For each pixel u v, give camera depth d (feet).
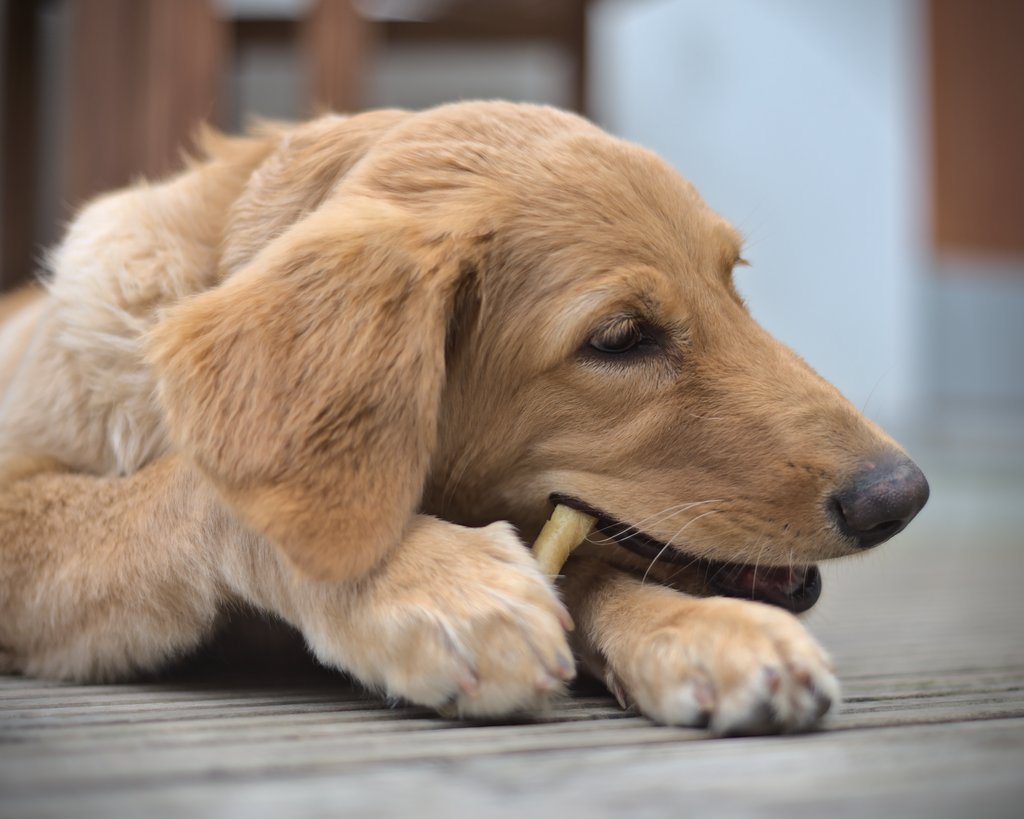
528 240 2.98
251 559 2.88
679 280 3.01
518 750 2.60
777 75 9.01
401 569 2.78
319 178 3.12
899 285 9.48
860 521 2.87
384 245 2.89
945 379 9.68
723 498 2.93
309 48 5.81
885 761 2.57
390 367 2.84
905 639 3.59
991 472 9.68
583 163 3.06
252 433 2.80
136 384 3.04
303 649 3.07
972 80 9.50
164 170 5.36
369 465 2.81
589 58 7.36
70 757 2.55
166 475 2.98
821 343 9.30
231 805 2.42
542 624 2.72
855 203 9.31
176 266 3.10
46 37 6.76
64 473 3.07
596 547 3.03
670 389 2.98
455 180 3.02
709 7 8.74
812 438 2.92
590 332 2.96
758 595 2.99
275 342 2.84
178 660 3.00
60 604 2.97
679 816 2.41
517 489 3.02
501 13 7.25
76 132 5.46
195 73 5.45
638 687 2.75
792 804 2.44
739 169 8.96
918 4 9.30
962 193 9.57
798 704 2.67
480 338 2.98
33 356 3.16
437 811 2.41
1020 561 5.74
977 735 2.68
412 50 7.52
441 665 2.71
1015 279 9.78
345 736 2.65
